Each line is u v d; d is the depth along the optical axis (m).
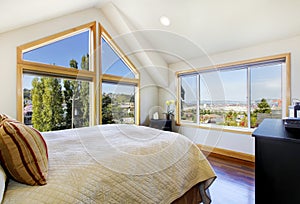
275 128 1.21
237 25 2.71
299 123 1.11
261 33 2.73
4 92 2.40
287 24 2.44
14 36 2.48
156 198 1.15
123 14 3.33
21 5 1.81
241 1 2.33
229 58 3.38
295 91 2.61
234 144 3.26
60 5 2.41
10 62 2.45
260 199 0.99
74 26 3.10
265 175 0.97
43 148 0.93
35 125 2.77
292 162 0.88
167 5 2.80
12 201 0.70
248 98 3.22
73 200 0.78
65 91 3.08
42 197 0.74
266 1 2.23
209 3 2.50
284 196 0.91
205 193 1.65
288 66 2.66
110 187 0.93
